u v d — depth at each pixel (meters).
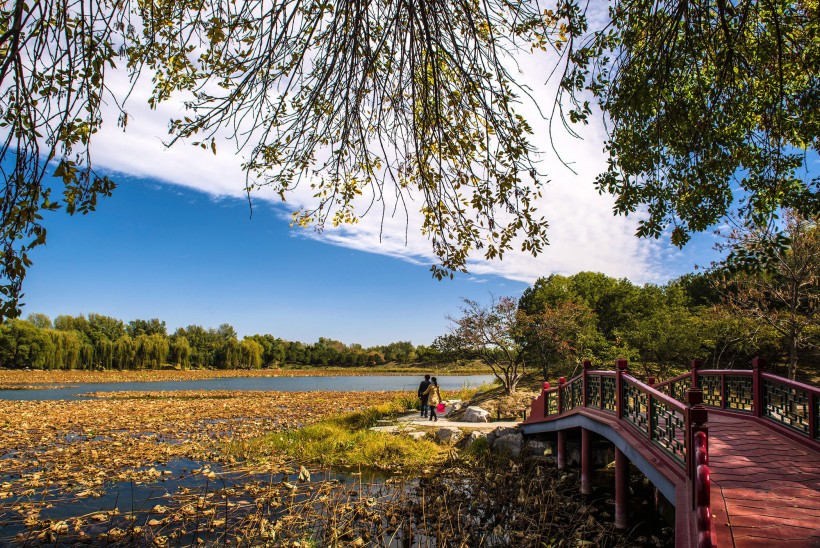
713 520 4.41
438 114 4.54
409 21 3.98
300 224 5.68
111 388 39.38
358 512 7.77
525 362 21.06
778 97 5.93
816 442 6.62
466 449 12.48
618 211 6.73
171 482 9.85
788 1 5.73
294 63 4.19
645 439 6.65
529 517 7.59
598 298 27.62
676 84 6.04
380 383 52.88
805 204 6.82
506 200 4.70
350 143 5.05
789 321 14.24
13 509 8.04
